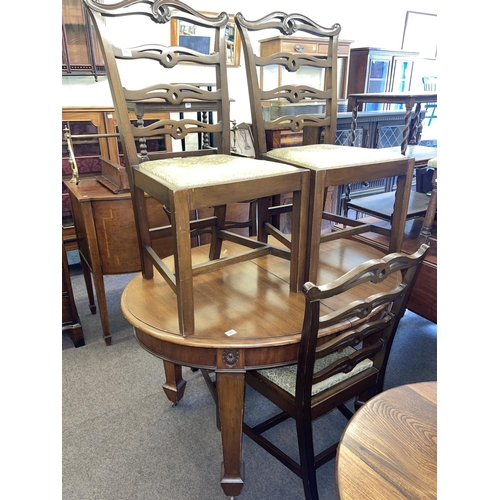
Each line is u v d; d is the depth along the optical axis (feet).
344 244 5.23
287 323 3.38
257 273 4.37
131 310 3.59
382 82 12.16
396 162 4.10
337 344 3.06
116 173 5.82
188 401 5.29
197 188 2.92
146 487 4.08
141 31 8.94
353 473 2.08
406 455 2.19
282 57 4.28
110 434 4.73
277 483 4.13
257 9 10.44
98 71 8.08
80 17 7.71
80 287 8.36
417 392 2.68
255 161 3.71
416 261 3.06
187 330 3.20
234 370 3.22
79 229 6.44
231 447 3.59
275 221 5.59
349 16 12.37
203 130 4.11
